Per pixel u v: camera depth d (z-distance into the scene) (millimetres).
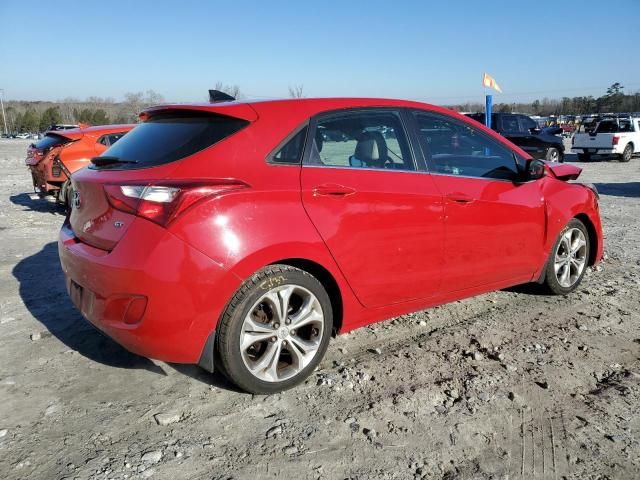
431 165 3713
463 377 3344
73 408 2965
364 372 3389
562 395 3158
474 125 4094
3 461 2518
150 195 2723
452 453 2625
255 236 2850
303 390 3168
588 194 4922
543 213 4379
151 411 2941
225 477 2434
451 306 4598
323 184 3133
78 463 2508
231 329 2877
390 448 2652
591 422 2891
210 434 2742
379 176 3398
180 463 2520
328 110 3346
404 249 3479
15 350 3672
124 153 3211
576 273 4914
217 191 2785
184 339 2785
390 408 2986
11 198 11641
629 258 6180
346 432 2771
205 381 3268
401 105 3715
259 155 3018
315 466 2514
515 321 4270
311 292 3139
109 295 2811
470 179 3889
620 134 22234
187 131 3088
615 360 3611
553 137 18688
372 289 3396
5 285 5094
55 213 9500
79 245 3117
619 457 2609
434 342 3861
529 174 4254
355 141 3402
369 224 3291
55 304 4574
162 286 2689
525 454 2627
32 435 2721
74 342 3805
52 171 8961
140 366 3451
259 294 2928
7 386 3188
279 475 2451
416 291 3645
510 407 3020
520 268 4301
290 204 2992
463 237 3799
